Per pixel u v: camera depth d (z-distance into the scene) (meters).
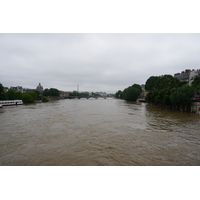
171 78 76.75
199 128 26.16
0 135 21.88
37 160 14.00
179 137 21.02
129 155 15.04
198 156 14.95
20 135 21.89
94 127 26.84
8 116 39.75
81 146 17.47
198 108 43.06
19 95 98.56
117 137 20.92
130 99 133.00
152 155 15.09
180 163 13.41
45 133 22.91
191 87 47.62
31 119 35.12
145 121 32.66
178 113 46.03
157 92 73.94
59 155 15.06
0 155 15.14
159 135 21.92
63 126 27.67
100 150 16.28
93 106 76.12
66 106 75.44
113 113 46.53
